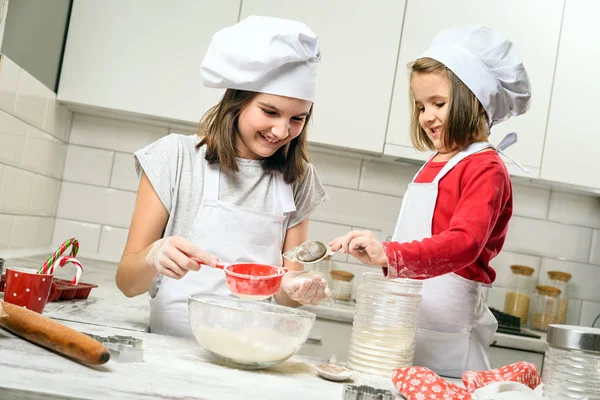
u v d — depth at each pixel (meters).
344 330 2.37
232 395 0.88
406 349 1.20
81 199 2.74
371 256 1.14
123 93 2.41
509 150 2.53
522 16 2.51
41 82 2.20
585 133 2.54
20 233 2.28
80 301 1.57
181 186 1.43
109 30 2.40
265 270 1.19
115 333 1.20
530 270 2.81
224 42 1.32
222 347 1.04
